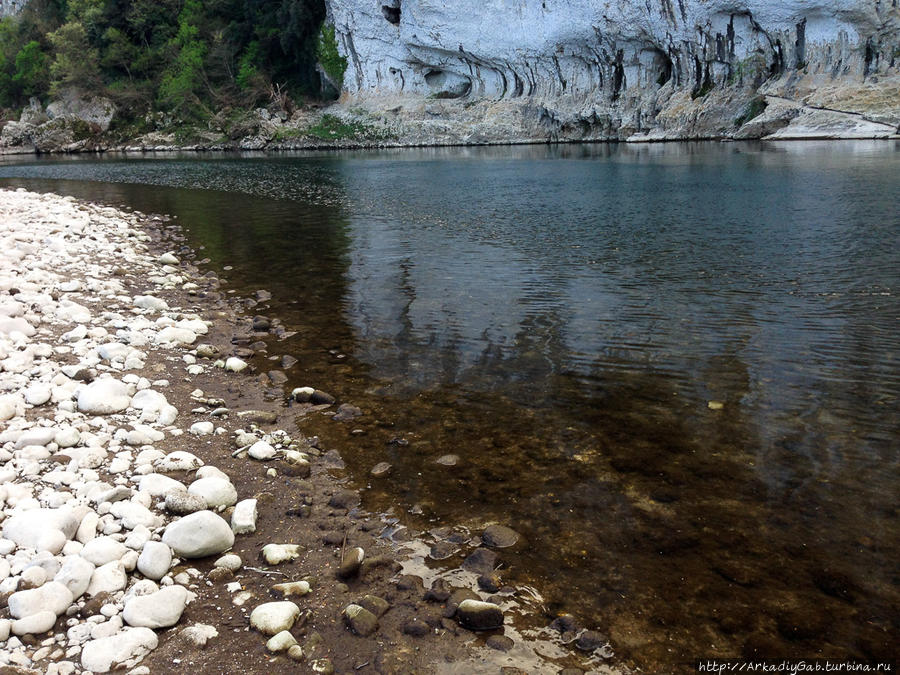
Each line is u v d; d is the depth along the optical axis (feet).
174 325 27.27
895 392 19.88
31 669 10.25
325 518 14.84
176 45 217.77
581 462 16.93
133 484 15.28
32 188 88.94
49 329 25.44
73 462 15.83
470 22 158.30
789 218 45.21
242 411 20.08
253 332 27.71
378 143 166.30
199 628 11.32
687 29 124.98
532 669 10.67
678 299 29.53
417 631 11.39
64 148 209.05
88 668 10.37
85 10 238.07
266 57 201.77
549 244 41.42
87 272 34.83
